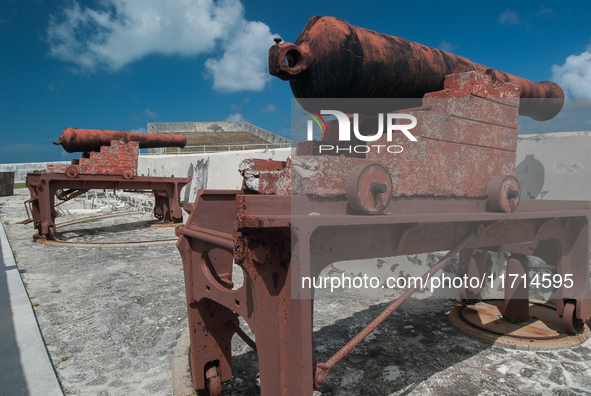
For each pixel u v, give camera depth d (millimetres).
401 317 3400
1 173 16484
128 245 6809
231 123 34375
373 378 2363
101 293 4137
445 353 2703
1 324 3145
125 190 8883
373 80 1928
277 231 1511
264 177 1873
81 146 8469
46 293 4137
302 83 1871
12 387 2213
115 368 2547
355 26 1947
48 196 7289
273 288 1539
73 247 6730
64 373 2480
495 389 2246
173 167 10688
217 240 1735
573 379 2359
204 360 2121
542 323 3156
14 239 7520
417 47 2152
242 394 2217
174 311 3582
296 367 1485
